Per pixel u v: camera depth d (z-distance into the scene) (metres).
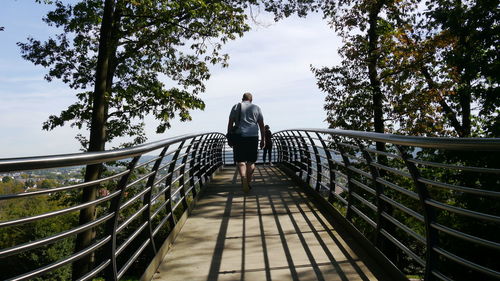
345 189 5.66
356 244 4.79
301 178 9.59
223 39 14.57
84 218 9.95
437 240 2.97
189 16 13.78
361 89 18.22
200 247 4.83
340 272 3.91
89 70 16.03
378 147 17.02
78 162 2.18
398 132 18.55
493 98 14.88
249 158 7.93
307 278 3.78
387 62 17.95
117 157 2.71
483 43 15.29
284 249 4.68
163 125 14.35
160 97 14.17
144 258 17.00
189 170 7.50
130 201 3.40
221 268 4.11
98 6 13.91
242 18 14.38
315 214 6.46
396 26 18.53
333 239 5.03
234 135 7.74
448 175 11.32
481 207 8.79
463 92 16.20
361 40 18.34
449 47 17.38
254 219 6.19
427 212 2.97
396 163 16.75
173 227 5.39
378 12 17.98
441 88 17.52
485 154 9.20
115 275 3.00
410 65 17.52
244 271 4.00
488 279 8.50
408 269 15.62
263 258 4.38
